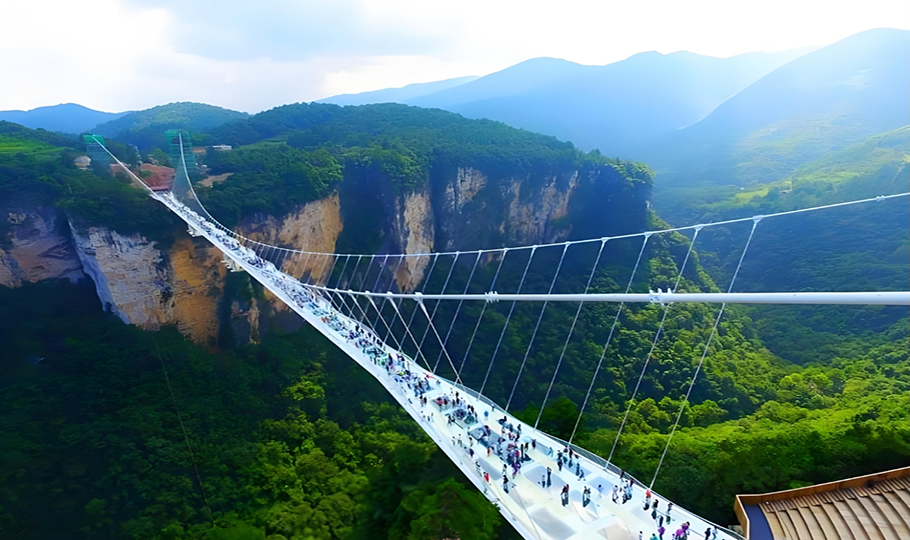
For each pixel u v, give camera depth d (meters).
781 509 25.97
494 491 22.56
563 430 41.16
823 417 39.06
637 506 21.61
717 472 31.34
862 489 26.19
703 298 19.95
